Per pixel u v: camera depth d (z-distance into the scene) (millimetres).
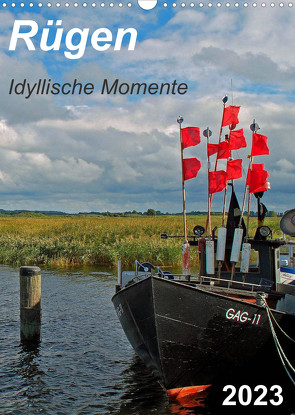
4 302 18562
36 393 10320
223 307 9727
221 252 11148
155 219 57375
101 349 13273
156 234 38812
